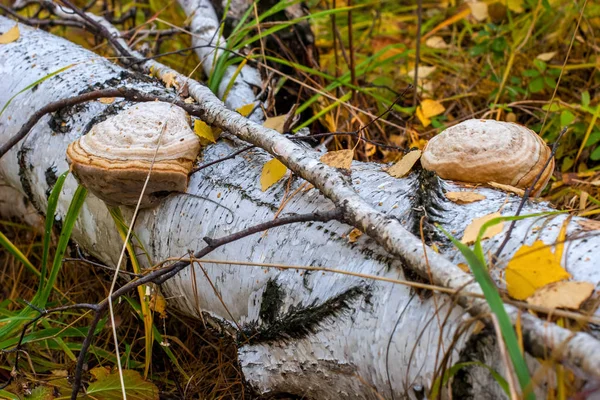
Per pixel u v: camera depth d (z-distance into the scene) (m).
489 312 1.06
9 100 1.43
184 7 1.76
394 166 1.28
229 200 1.28
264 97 1.63
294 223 1.23
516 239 1.13
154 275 1.24
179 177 1.28
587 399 1.03
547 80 1.70
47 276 1.59
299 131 1.50
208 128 1.34
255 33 1.72
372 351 1.15
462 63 1.98
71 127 1.42
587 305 1.07
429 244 1.16
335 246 1.19
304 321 1.19
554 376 1.05
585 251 1.11
